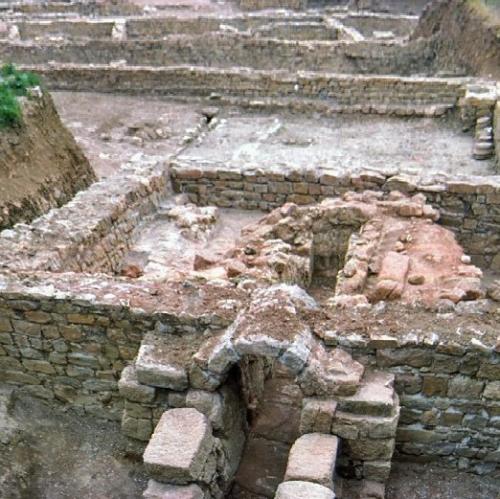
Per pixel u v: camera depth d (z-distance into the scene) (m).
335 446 4.90
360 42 19.95
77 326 5.90
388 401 4.84
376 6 29.50
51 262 6.96
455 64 18.36
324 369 4.95
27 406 6.45
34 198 9.19
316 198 9.98
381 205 8.77
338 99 15.47
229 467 5.41
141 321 5.64
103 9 28.45
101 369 6.14
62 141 10.73
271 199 10.25
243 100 15.86
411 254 7.55
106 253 8.27
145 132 14.10
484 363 4.91
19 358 6.32
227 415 5.33
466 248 9.53
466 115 13.45
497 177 9.22
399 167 10.13
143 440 5.70
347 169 9.84
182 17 25.67
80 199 8.76
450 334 5.00
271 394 6.50
